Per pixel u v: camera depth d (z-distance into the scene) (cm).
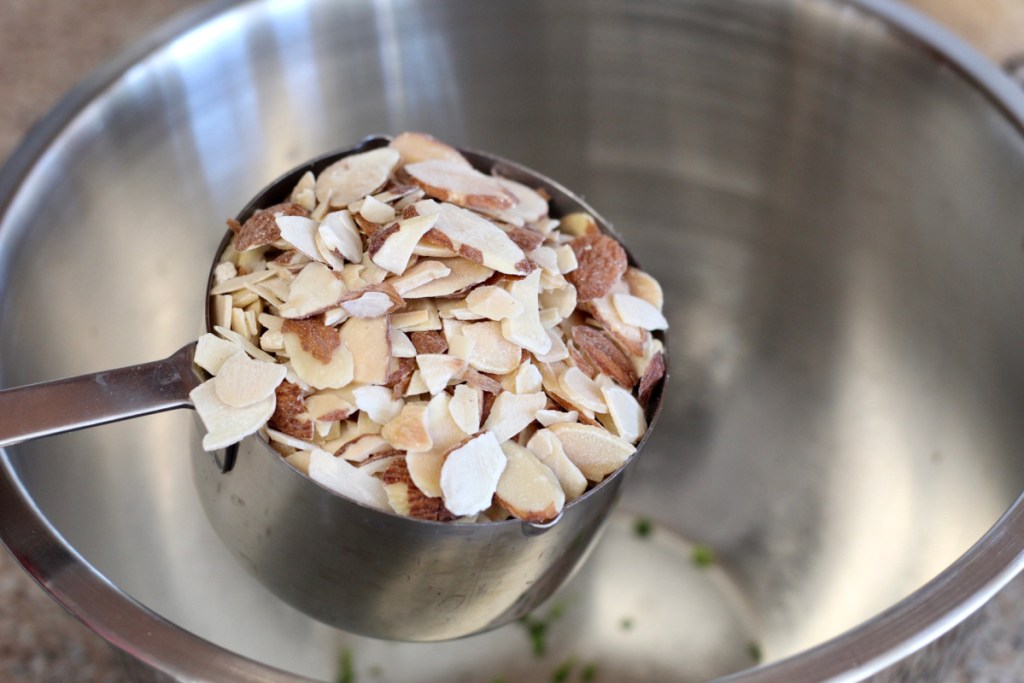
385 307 29
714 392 42
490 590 30
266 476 29
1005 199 35
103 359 36
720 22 38
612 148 41
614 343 31
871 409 39
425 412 28
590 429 29
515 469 28
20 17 57
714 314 42
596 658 39
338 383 28
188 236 38
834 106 38
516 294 30
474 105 40
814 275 40
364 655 38
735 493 41
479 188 31
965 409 36
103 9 58
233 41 36
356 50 38
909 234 37
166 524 36
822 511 39
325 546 29
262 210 31
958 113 36
